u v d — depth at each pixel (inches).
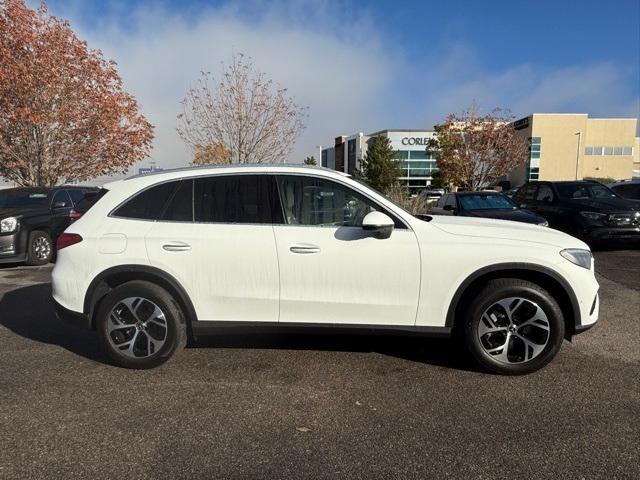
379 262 144.7
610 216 370.6
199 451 108.4
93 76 588.4
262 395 135.9
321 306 147.5
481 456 105.6
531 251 142.6
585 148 2304.4
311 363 158.6
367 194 149.0
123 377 148.4
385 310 146.8
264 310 149.3
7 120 548.4
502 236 146.9
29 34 526.3
